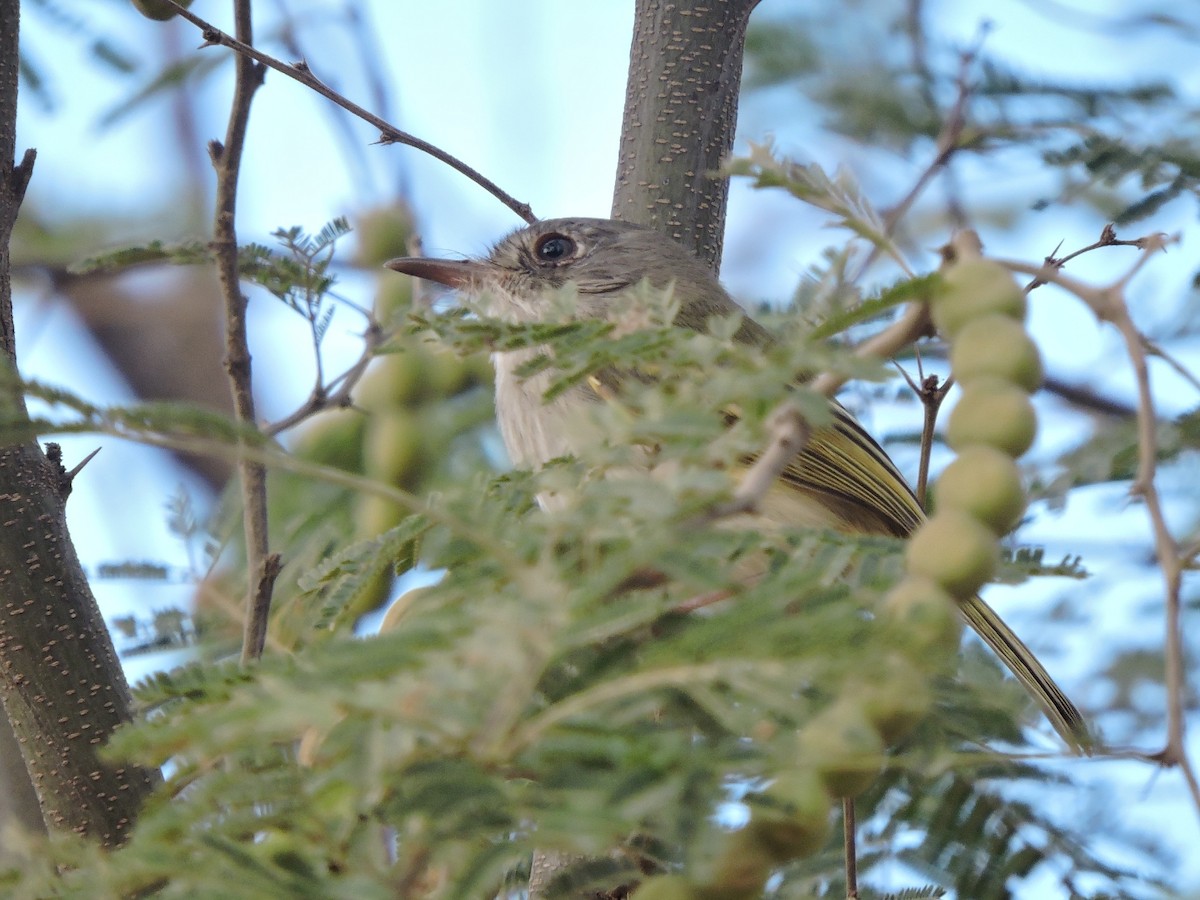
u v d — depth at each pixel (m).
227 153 7.63
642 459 3.86
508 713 3.06
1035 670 8.27
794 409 3.69
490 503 4.18
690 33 9.50
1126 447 7.91
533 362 4.48
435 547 4.39
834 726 3.20
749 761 3.19
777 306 8.95
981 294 3.70
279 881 3.32
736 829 3.38
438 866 3.39
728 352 4.05
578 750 3.17
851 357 3.76
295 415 8.88
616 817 3.06
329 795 3.41
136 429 3.56
